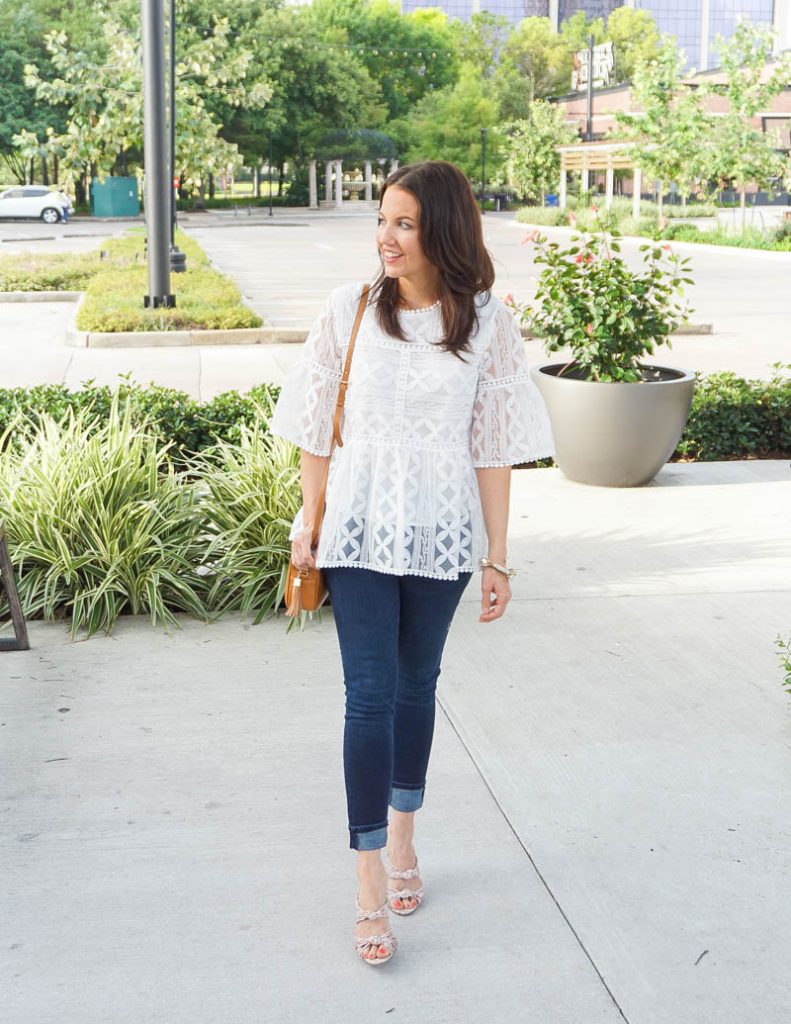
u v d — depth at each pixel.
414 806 2.96
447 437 2.75
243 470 5.71
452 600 2.83
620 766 3.75
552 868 3.17
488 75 90.81
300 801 3.52
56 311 18.61
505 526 2.88
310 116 63.28
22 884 3.08
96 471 5.45
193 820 3.40
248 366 12.91
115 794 3.55
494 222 50.09
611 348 7.30
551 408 7.24
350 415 2.78
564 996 2.65
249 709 4.16
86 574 5.12
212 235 40.53
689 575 5.65
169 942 2.84
